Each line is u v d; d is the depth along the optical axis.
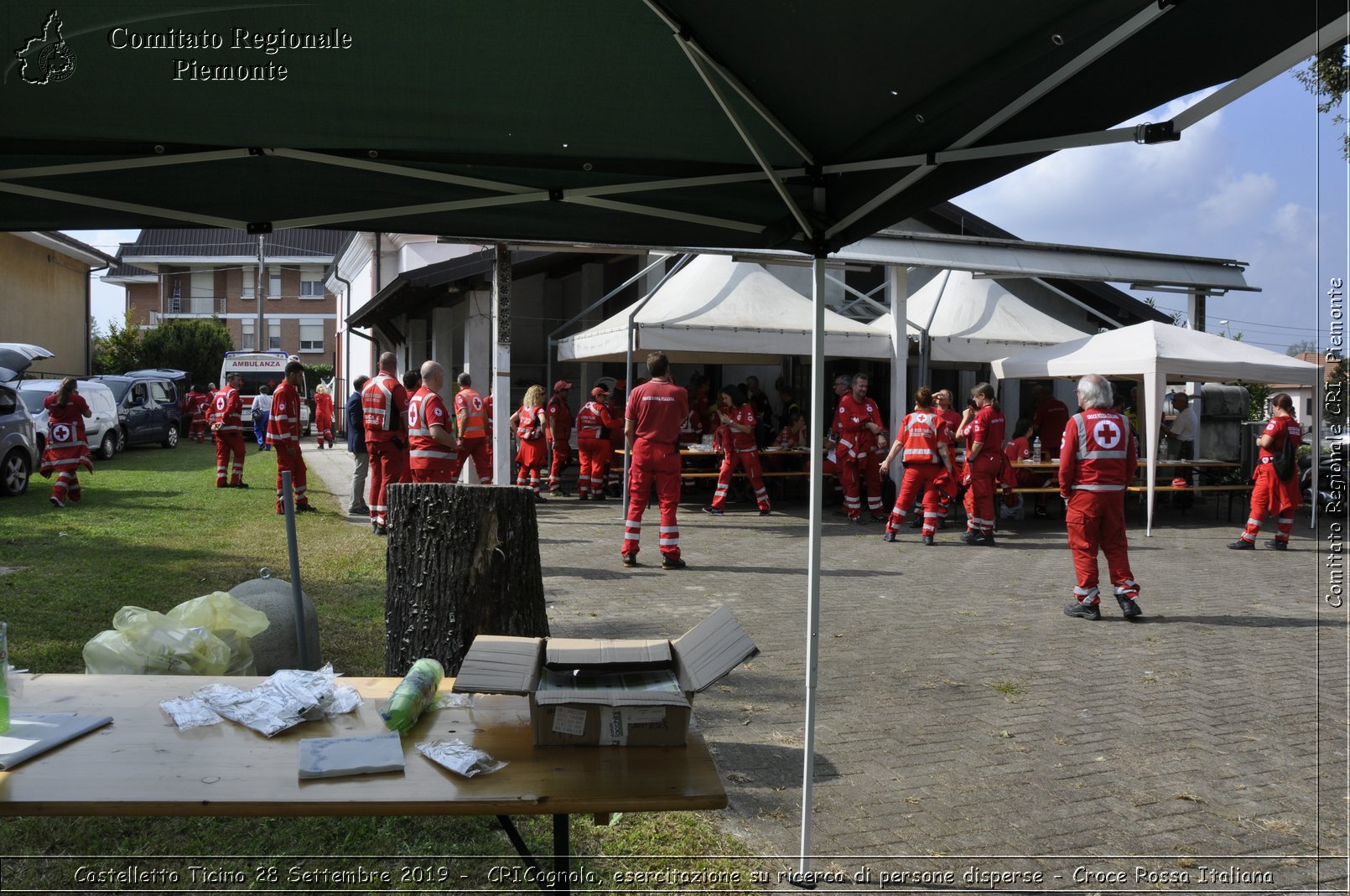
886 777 4.29
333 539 10.53
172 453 25.12
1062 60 2.65
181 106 3.37
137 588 7.68
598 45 3.04
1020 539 12.44
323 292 54.72
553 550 10.59
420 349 24.11
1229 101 2.54
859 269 14.86
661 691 2.55
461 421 11.66
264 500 14.38
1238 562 10.77
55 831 3.56
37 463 17.67
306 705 2.75
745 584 8.77
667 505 9.51
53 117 3.44
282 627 4.79
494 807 2.24
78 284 31.62
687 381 20.03
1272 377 13.09
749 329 13.52
